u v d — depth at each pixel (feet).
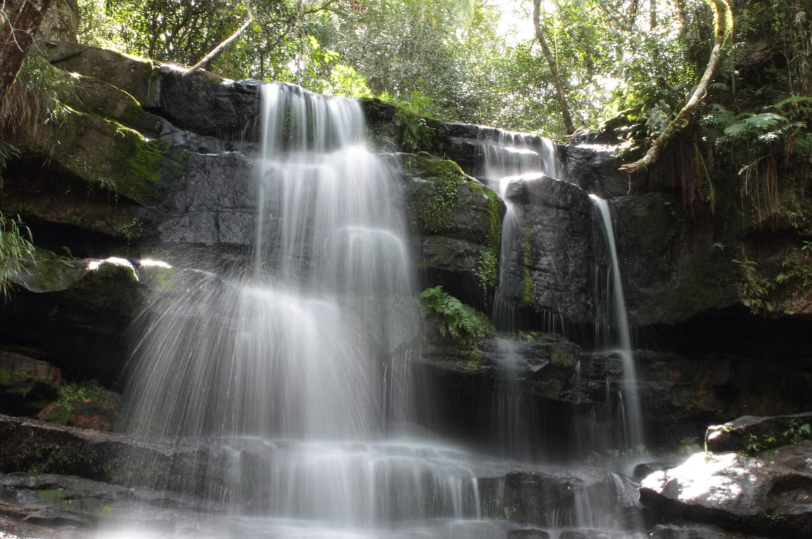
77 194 28.12
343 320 28.86
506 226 33.76
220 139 35.17
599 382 32.35
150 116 32.78
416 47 72.33
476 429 30.96
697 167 35.99
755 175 34.53
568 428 31.86
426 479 24.22
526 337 31.45
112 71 33.55
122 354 25.44
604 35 57.77
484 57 75.56
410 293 30.96
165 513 19.77
